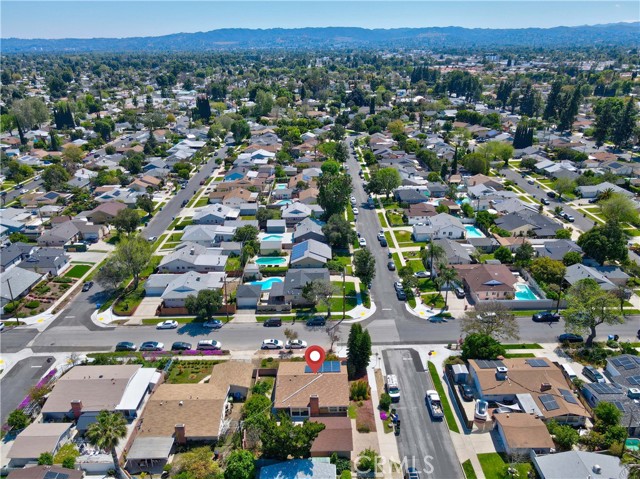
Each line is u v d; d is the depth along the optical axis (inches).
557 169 7091.5
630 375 2901.1
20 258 4712.1
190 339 3457.2
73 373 2935.5
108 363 3132.4
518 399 2723.9
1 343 3432.6
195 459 2353.6
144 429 2556.6
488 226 5221.5
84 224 5285.4
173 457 2471.7
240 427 2623.0
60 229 5132.9
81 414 2689.5
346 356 3201.3
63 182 6815.9
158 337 3484.3
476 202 5974.4
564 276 4010.8
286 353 3275.1
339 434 2479.1
